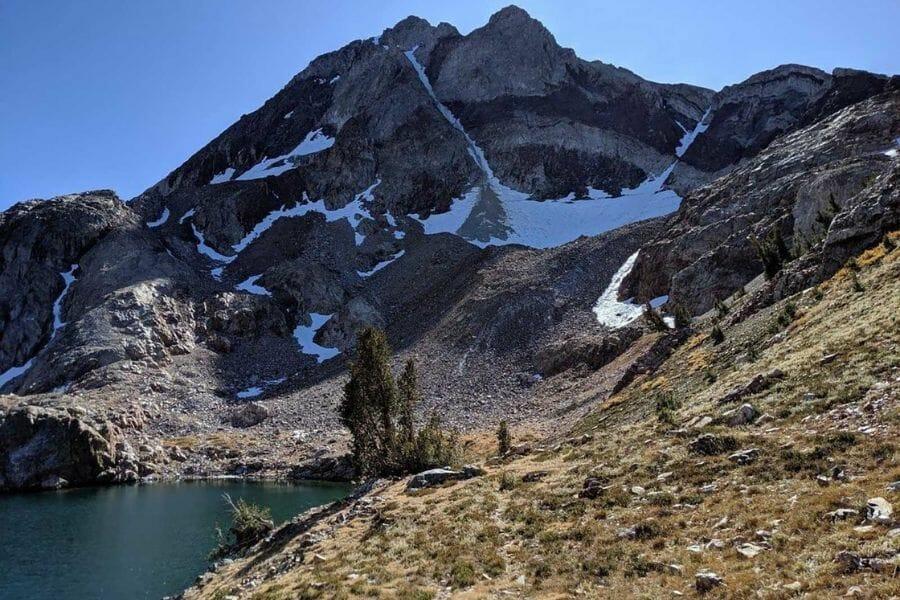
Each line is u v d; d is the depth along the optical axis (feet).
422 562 67.46
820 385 77.10
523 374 313.94
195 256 541.75
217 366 402.11
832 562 38.63
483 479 97.96
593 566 53.16
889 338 81.20
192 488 246.27
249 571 98.63
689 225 355.36
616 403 176.76
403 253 550.36
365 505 104.42
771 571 40.81
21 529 175.32
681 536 52.80
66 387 363.35
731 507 53.78
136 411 324.80
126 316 408.05
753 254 275.18
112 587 125.18
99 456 270.87
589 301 368.68
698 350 173.06
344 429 309.83
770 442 65.82
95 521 185.47
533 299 373.40
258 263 531.50
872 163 244.01
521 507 76.64
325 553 83.82
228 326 435.53
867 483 47.78
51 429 269.03
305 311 473.26
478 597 53.78
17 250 477.77
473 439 240.94
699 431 80.53
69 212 510.17
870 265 130.00
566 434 179.32
